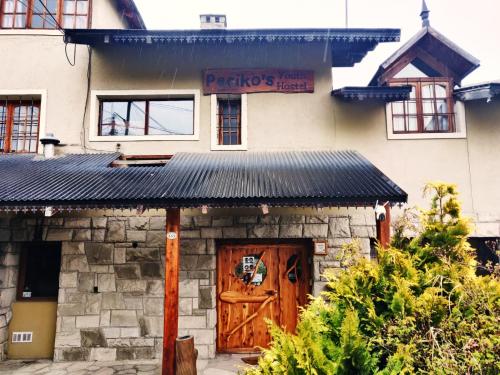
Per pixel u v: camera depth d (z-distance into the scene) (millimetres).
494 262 6500
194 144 6988
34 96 7121
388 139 6906
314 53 7242
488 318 2432
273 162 6113
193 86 7141
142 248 6297
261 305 6473
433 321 2500
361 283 2857
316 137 7008
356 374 2312
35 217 6359
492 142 6816
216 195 4520
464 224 3236
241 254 6605
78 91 7105
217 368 5562
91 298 6164
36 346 6250
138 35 6531
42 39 7230
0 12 7371
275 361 2496
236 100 7340
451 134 6828
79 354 6016
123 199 4461
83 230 6344
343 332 2344
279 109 7090
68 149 6949
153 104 7320
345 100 7074
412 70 7223
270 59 7207
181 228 6324
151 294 6176
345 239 6316
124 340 6059
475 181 6711
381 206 4574
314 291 6207
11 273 6316
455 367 2146
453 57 6980
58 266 6590
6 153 6941
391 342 2416
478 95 6621
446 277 2764
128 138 6992
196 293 6160
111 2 8055
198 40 6605
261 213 6379
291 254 6625
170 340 4605
